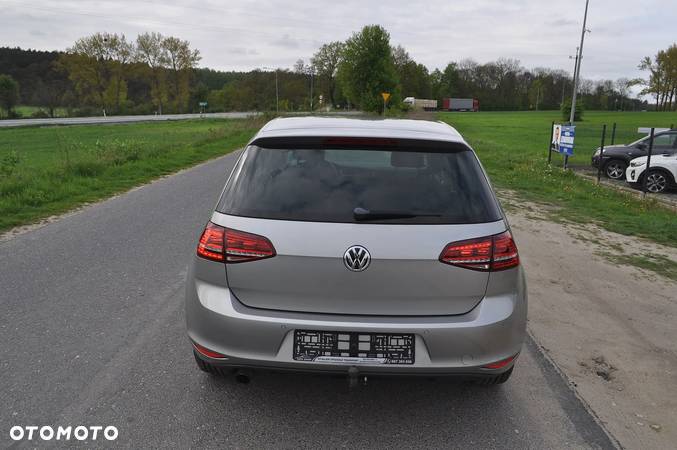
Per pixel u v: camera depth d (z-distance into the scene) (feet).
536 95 485.97
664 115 318.04
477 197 9.34
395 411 10.37
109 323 14.19
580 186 47.11
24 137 127.65
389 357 8.78
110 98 306.14
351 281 8.71
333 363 8.79
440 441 9.41
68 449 8.95
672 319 16.11
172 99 331.57
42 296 16.12
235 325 8.91
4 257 20.17
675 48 342.03
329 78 358.64
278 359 8.89
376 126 10.82
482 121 238.48
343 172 9.43
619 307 16.98
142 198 33.47
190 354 12.50
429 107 419.33
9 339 13.12
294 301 8.90
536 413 10.44
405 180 9.32
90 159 44.55
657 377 12.21
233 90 379.96
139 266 19.21
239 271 9.00
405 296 8.77
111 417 9.91
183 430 9.55
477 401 10.83
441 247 8.73
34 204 30.22
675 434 9.89
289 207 9.05
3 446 8.98
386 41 244.83
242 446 9.11
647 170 43.93
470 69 507.71
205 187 38.14
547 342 13.98
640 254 23.98
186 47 323.78
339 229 8.74
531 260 22.24
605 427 10.03
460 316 8.95
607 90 479.00
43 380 11.19
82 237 23.35
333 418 10.05
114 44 302.86
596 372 12.35
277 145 9.93
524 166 54.75
